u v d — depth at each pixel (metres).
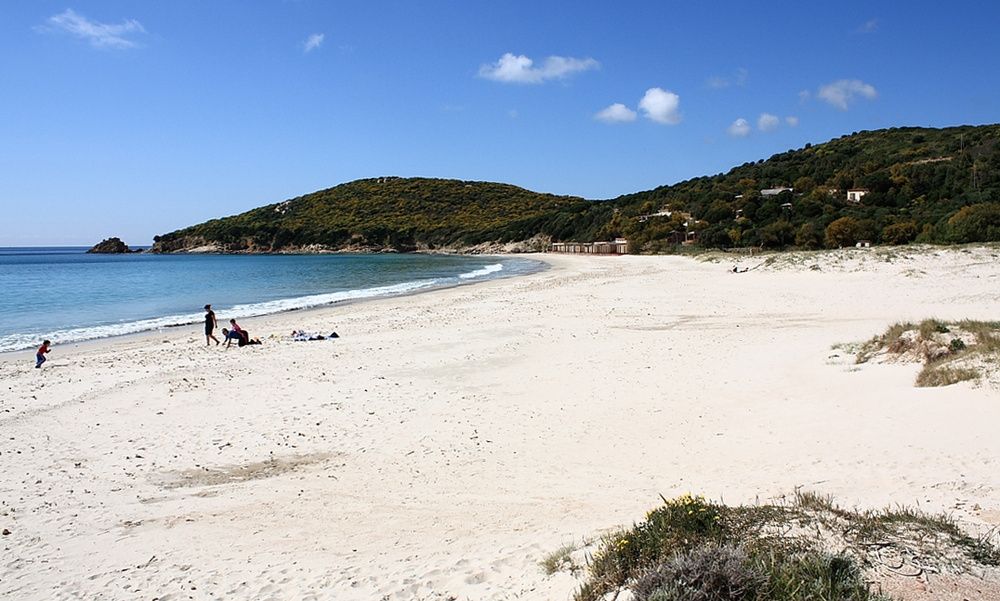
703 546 4.14
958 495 5.73
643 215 100.31
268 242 147.00
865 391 10.12
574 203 152.50
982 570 3.84
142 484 8.02
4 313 28.77
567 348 16.52
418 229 146.62
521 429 9.73
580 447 8.73
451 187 174.50
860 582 3.65
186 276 56.78
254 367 15.23
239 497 7.52
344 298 34.53
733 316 21.41
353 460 8.68
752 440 8.40
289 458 8.86
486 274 55.94
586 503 6.70
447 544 5.93
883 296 24.25
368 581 5.17
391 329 21.14
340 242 143.00
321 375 14.20
